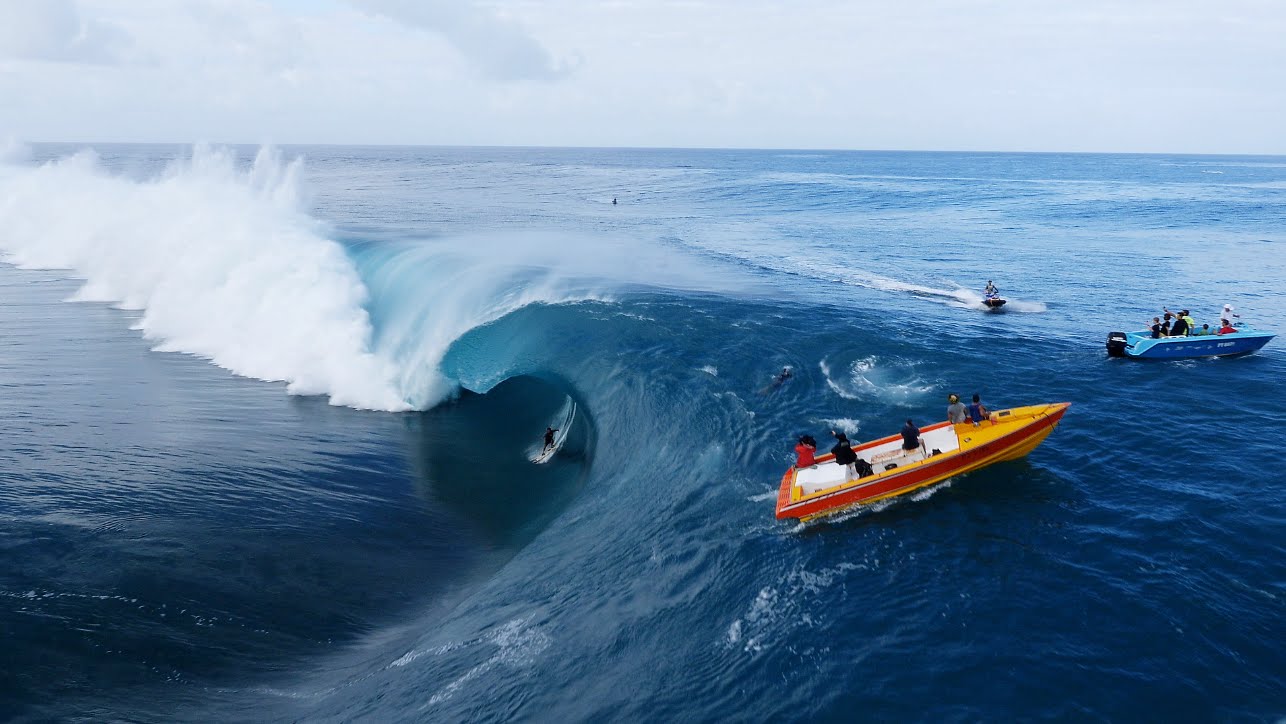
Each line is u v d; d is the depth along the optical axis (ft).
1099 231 202.69
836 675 37.17
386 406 79.00
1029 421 56.85
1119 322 103.96
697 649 39.42
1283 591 43.42
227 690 38.40
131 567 46.91
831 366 75.36
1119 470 58.08
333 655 41.81
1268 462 59.41
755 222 210.18
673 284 108.88
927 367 77.41
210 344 94.94
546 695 36.73
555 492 61.57
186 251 108.27
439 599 47.34
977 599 42.68
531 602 44.86
